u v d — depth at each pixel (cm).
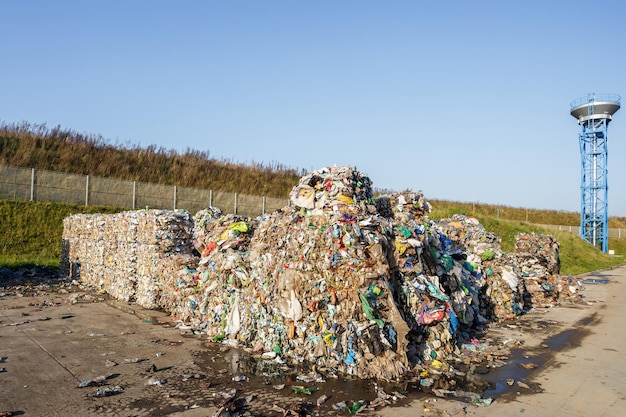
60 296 1385
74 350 797
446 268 948
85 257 1661
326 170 894
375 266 727
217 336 866
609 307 1425
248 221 1110
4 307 1184
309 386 626
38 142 2825
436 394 607
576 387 666
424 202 1199
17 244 2044
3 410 539
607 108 4188
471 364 764
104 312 1145
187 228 1266
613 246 5175
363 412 545
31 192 2273
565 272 2622
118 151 3228
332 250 738
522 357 827
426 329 787
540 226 3741
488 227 3347
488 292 1196
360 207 830
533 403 597
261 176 3834
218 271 952
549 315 1270
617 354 860
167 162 3400
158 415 529
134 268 1297
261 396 589
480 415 550
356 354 674
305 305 737
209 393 598
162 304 1163
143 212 1286
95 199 2486
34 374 669
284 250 803
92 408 548
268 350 778
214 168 3628
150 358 753
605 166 4303
